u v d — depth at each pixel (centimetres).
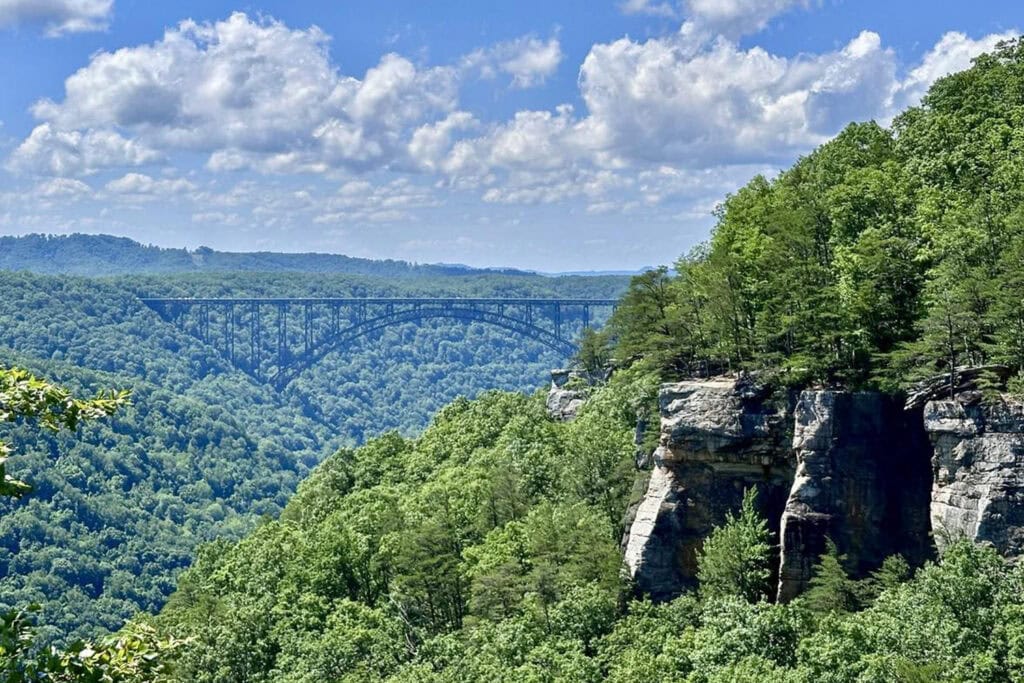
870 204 5422
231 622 6188
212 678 5831
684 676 3909
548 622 4859
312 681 5316
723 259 5597
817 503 4481
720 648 3909
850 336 4703
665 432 5022
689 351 5716
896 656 3381
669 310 5850
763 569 4616
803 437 4544
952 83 5997
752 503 4775
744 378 4972
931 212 5044
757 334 5141
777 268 5275
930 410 4125
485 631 4947
